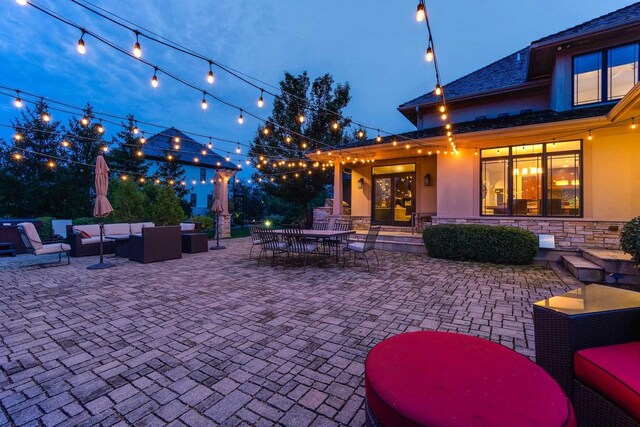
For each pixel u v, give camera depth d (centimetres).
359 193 1191
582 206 696
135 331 339
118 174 1470
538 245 706
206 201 2394
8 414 205
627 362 164
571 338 180
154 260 754
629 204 648
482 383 134
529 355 275
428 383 133
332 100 1585
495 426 107
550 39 784
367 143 1005
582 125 661
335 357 279
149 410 208
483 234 712
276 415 203
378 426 127
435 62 336
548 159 739
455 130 855
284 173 1422
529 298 445
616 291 231
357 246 673
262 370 258
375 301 436
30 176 1397
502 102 1048
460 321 358
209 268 678
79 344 308
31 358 281
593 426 165
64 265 719
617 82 747
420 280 556
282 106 1573
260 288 509
